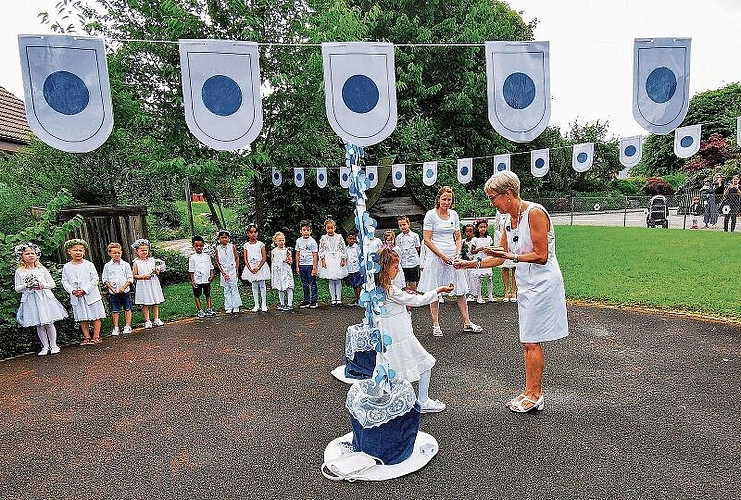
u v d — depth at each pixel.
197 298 7.39
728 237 12.56
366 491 2.85
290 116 9.18
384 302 3.46
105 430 3.79
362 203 3.22
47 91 2.75
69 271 6.02
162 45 8.13
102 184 10.72
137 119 8.27
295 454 3.31
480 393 4.15
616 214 26.80
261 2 8.55
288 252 7.67
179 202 21.27
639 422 3.54
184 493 2.92
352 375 4.53
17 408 4.28
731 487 2.76
